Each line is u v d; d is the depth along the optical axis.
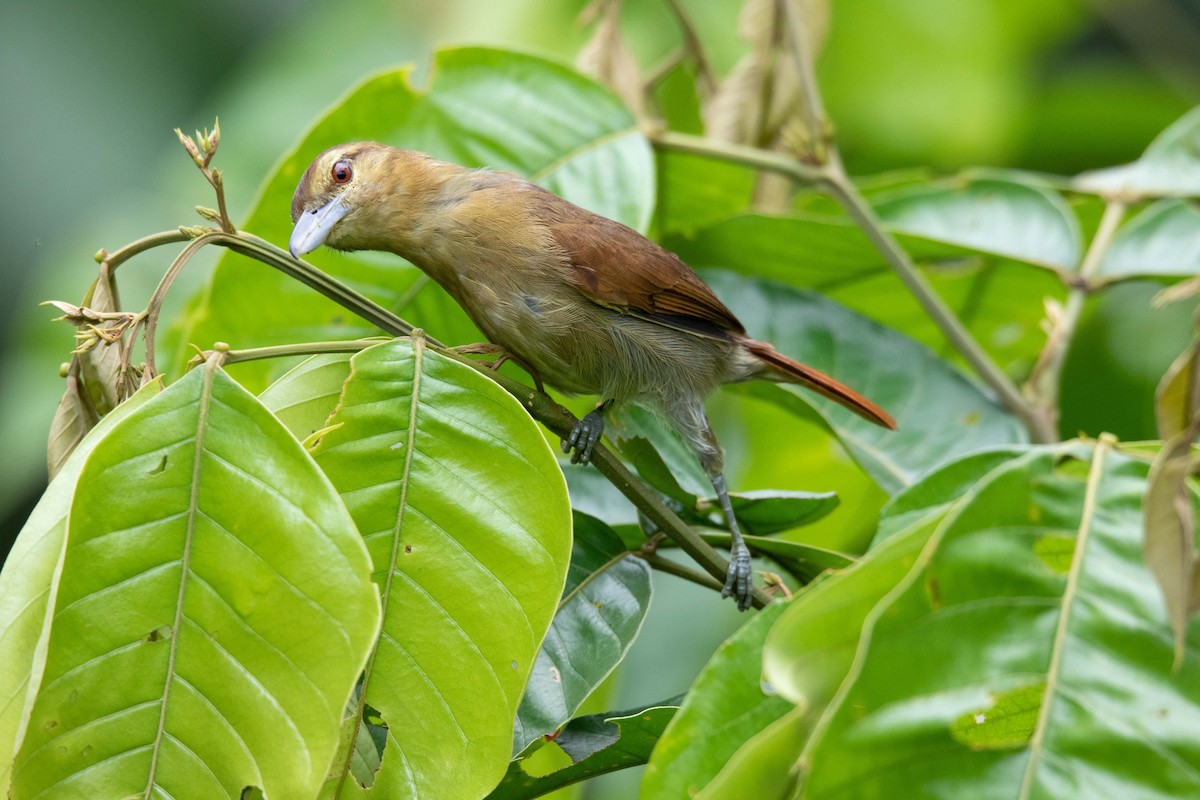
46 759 4.55
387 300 8.33
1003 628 4.75
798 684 4.45
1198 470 4.75
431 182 7.79
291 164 8.36
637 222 8.20
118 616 4.62
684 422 8.04
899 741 4.43
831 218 9.07
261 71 12.66
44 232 14.38
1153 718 4.62
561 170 8.47
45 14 15.02
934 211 9.87
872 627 4.38
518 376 8.45
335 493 4.64
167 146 14.98
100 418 5.64
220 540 4.68
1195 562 4.69
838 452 10.30
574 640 6.23
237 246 5.56
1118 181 10.04
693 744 4.87
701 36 11.66
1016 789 4.51
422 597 5.04
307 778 4.50
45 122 14.76
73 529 4.61
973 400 8.74
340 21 12.77
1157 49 14.09
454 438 5.18
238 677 4.60
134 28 15.27
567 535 5.04
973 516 4.83
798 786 4.32
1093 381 11.56
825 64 12.66
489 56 8.69
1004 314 10.12
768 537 7.27
